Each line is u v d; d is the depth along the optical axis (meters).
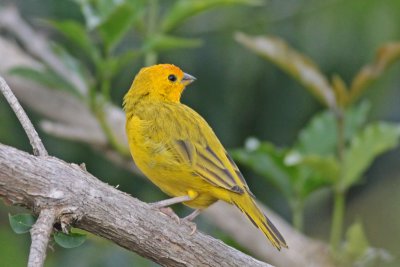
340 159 11.20
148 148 9.34
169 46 11.73
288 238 12.21
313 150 12.26
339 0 14.51
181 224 8.12
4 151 7.37
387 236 14.07
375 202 14.89
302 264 11.99
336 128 12.28
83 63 15.30
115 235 7.81
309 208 15.57
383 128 11.22
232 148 14.82
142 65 14.74
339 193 11.32
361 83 11.13
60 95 14.57
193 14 12.21
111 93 15.05
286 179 11.94
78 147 14.55
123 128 13.65
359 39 14.52
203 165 9.18
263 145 11.70
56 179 7.50
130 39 14.72
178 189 9.44
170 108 9.80
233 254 8.25
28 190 7.40
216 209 12.73
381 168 15.88
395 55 10.96
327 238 15.28
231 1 11.91
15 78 14.43
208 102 14.61
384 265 11.31
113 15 11.11
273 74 14.66
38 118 15.53
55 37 15.45
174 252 8.03
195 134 9.41
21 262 14.22
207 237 8.20
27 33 14.92
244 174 15.27
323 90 11.23
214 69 14.53
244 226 12.73
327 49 14.63
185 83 10.65
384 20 14.41
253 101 14.71
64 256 13.87
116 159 12.84
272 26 14.70
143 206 7.94
